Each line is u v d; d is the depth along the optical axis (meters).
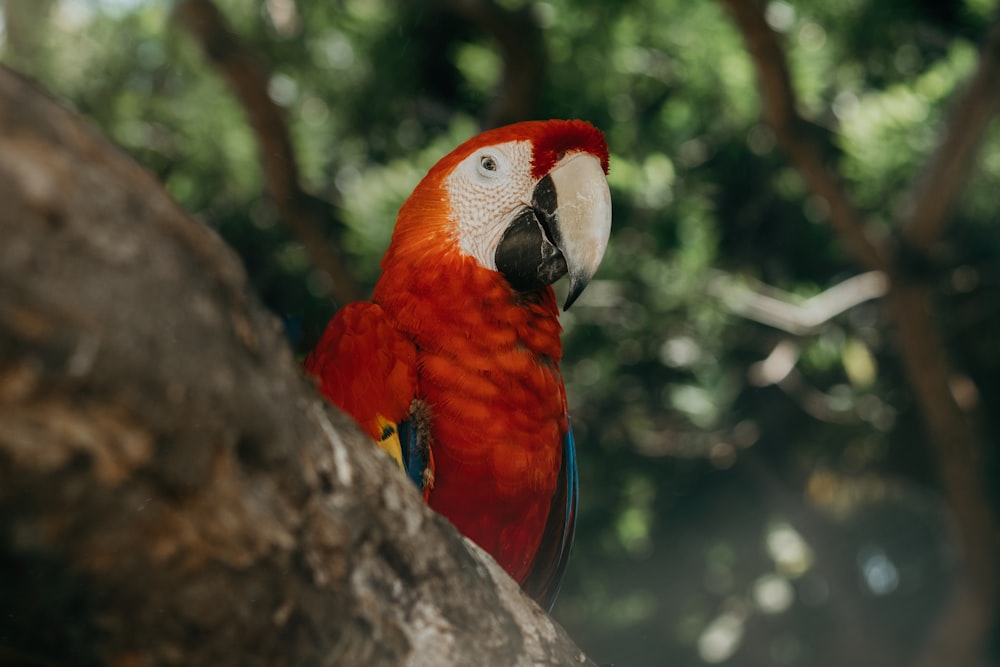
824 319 10.34
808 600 18.08
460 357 3.20
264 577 1.19
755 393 13.28
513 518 3.36
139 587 1.10
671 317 9.87
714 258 10.66
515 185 3.57
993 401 13.92
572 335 9.59
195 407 1.07
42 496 1.00
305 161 9.34
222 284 1.12
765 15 7.39
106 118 10.46
